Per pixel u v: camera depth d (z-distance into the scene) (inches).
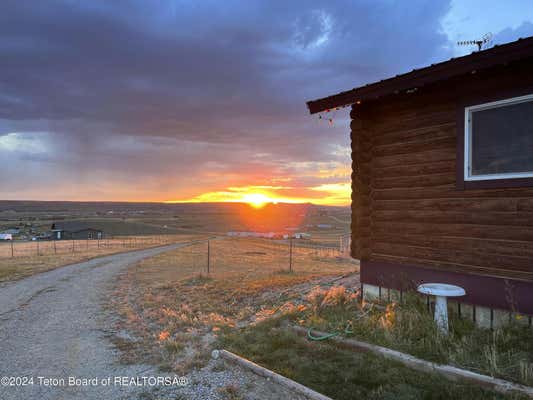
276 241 3474.4
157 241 3203.7
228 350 203.8
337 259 1320.1
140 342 259.6
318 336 210.8
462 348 168.4
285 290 368.2
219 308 346.6
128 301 463.5
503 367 150.6
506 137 190.2
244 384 162.9
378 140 250.4
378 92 222.8
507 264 184.7
